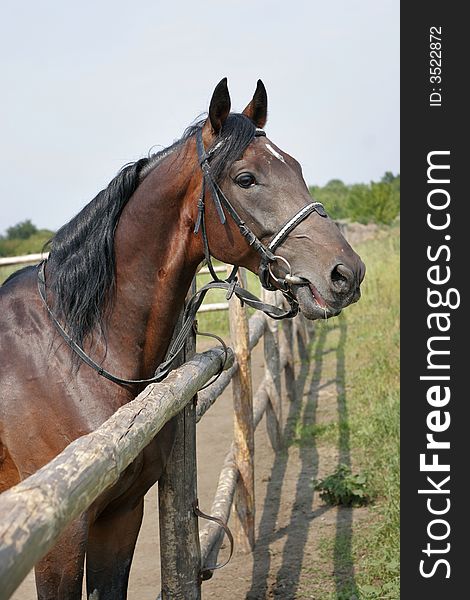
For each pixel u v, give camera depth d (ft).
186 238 7.28
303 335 28.25
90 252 7.23
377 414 18.85
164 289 7.27
